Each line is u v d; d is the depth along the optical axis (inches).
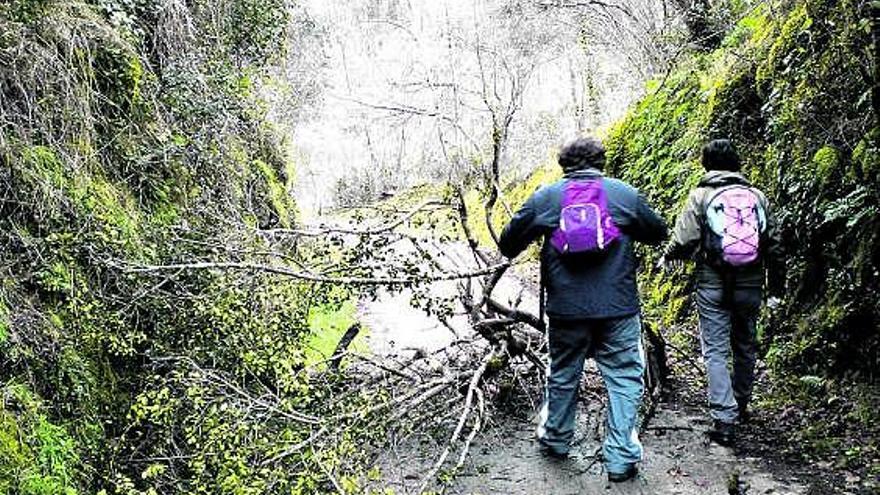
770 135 322.7
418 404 207.3
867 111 252.1
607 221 186.1
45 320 171.3
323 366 244.5
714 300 211.8
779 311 271.7
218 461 165.9
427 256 229.5
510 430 225.5
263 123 406.0
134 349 188.7
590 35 669.3
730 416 207.9
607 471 194.1
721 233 205.6
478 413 207.2
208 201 255.9
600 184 190.1
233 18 362.6
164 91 267.0
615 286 188.7
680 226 215.0
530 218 192.7
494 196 262.4
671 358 292.2
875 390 214.5
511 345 234.1
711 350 212.4
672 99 477.1
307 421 179.2
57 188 189.9
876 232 231.8
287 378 188.5
